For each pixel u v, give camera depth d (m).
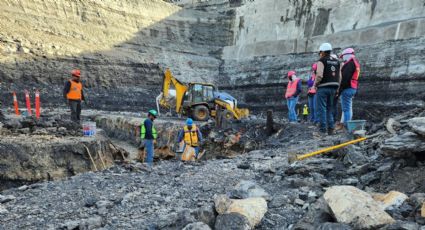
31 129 9.16
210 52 36.25
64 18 26.52
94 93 24.64
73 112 10.45
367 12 26.69
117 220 3.58
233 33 37.28
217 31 37.62
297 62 29.23
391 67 21.97
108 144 8.82
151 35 33.00
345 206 2.74
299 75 28.36
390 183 3.83
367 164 4.37
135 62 28.62
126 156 9.94
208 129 13.66
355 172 4.36
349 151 4.82
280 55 30.95
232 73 33.88
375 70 22.73
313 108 11.73
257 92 31.02
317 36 28.75
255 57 32.72
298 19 31.67
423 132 3.70
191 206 3.93
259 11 35.16
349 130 6.63
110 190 4.76
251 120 14.73
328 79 7.07
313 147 6.50
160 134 12.67
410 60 21.22
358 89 23.08
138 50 30.89
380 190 3.76
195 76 33.12
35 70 21.84
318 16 30.03
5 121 9.27
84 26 27.70
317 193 3.79
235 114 16.22
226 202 3.30
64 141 7.66
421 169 3.77
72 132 9.15
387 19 25.14
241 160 6.71
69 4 27.28
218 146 12.34
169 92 18.27
